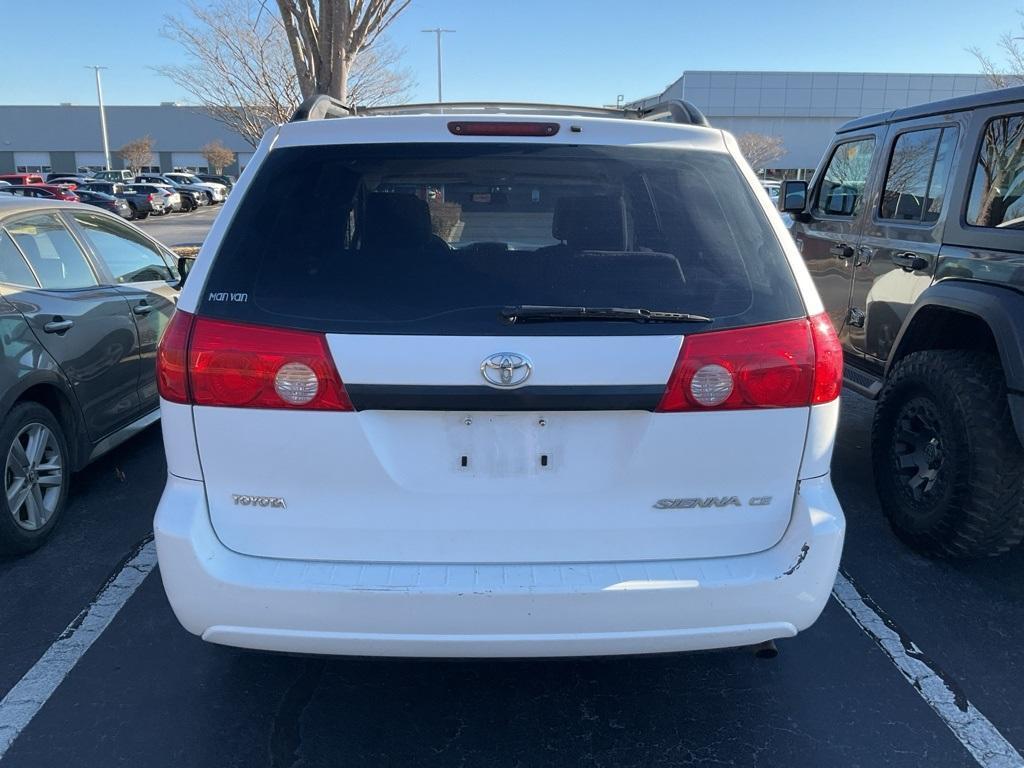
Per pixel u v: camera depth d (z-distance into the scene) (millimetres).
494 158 2320
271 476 2176
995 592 3521
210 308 2156
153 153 76562
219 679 2881
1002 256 3539
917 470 3877
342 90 8664
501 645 2174
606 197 2398
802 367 2203
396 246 2232
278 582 2146
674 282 2205
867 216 4945
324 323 2115
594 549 2234
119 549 3844
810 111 52531
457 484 2176
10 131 75625
